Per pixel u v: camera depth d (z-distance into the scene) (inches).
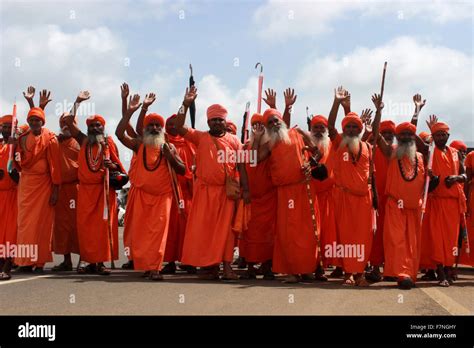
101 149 398.6
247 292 300.7
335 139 357.4
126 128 391.5
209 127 364.5
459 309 263.1
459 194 375.2
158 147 363.6
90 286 321.4
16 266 435.2
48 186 399.5
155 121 367.2
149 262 353.4
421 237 375.9
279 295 291.6
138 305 261.0
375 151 382.0
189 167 431.2
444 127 381.4
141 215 360.2
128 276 381.1
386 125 398.6
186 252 358.9
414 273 342.3
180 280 356.2
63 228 426.9
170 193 366.6
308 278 366.0
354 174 345.4
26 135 392.8
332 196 398.6
